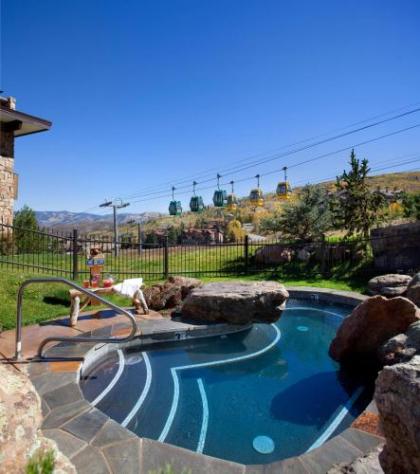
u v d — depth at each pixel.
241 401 4.79
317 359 6.35
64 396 3.97
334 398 4.92
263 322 7.33
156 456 3.02
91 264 7.66
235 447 3.80
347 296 9.70
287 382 5.42
